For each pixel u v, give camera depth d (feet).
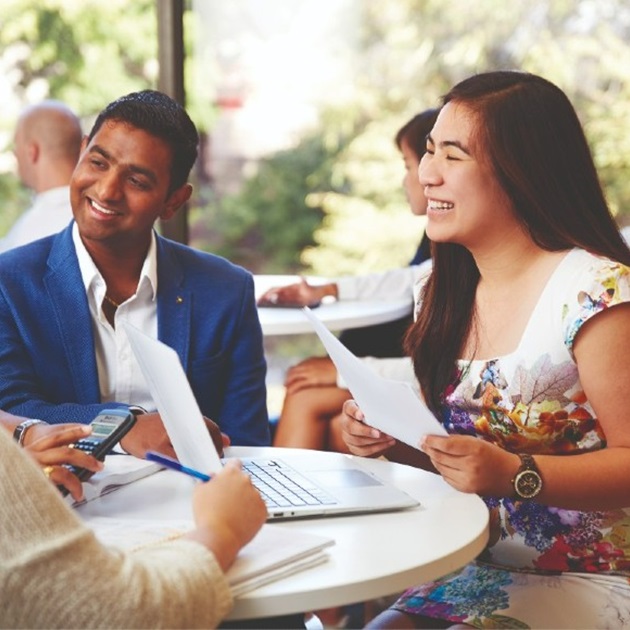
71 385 8.54
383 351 14.28
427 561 5.73
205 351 8.96
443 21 28.96
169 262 8.96
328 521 6.39
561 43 26.86
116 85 28.86
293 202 30.81
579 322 7.20
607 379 7.14
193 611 4.96
